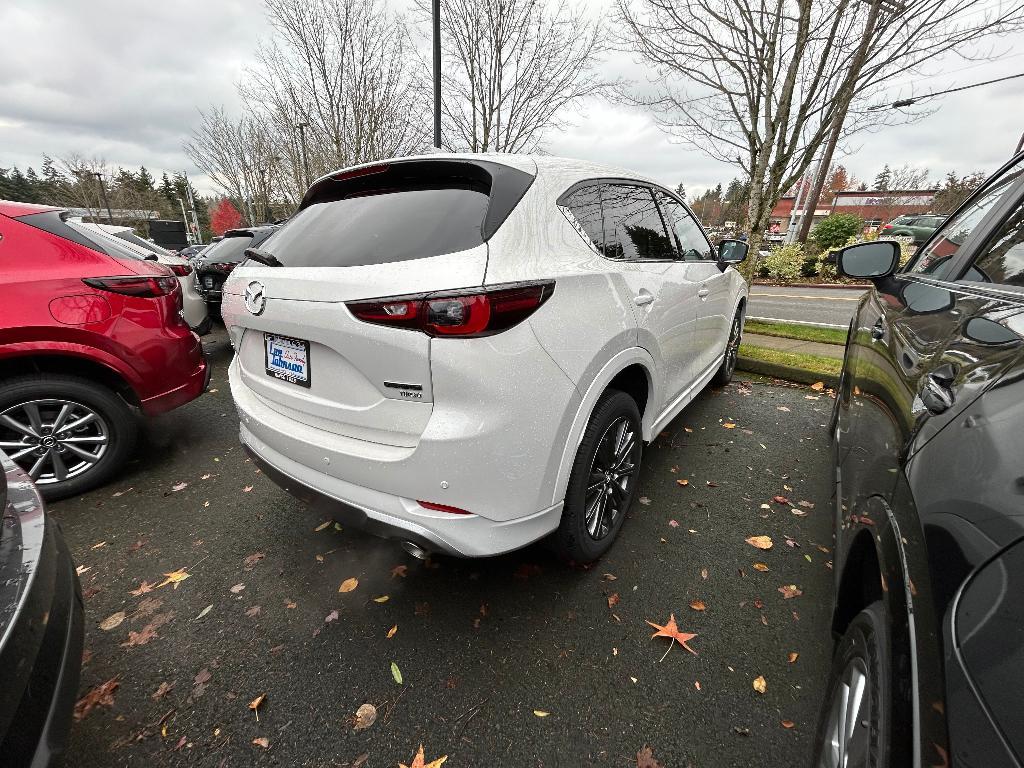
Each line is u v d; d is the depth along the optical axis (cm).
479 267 145
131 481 298
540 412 155
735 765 139
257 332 195
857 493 141
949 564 81
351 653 177
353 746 146
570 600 199
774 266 1501
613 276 194
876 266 225
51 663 112
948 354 117
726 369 432
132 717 156
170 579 215
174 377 297
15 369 261
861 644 108
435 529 153
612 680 164
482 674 167
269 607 199
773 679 164
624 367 198
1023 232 147
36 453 268
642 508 261
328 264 164
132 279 278
